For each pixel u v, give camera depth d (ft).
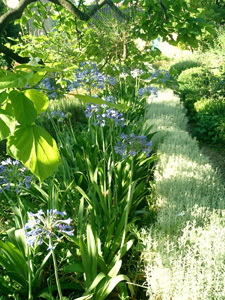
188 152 16.16
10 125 3.05
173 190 12.34
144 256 8.81
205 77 33.63
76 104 24.29
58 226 5.00
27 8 13.41
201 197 12.32
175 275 7.57
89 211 10.25
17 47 16.92
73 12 9.25
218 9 56.54
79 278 8.75
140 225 11.25
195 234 9.16
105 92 21.54
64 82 12.05
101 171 11.63
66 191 10.13
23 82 2.89
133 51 15.79
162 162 14.90
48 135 3.32
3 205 11.82
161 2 10.25
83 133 17.70
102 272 7.61
